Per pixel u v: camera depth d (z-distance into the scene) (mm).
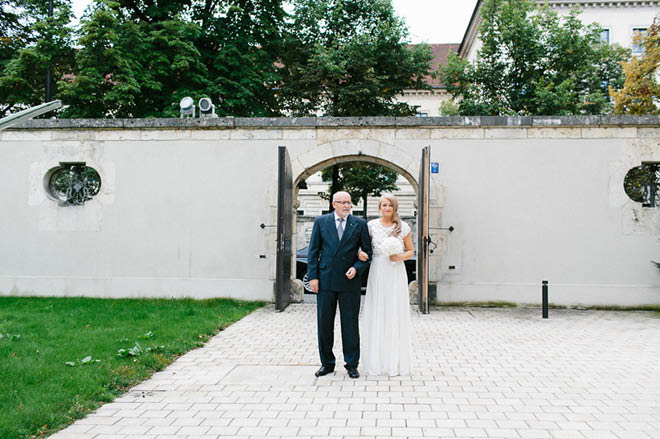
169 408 3854
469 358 5457
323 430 3408
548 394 4215
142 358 5105
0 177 9977
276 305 8547
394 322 4809
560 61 21656
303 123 9500
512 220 9227
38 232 9867
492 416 3684
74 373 4496
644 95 16328
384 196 4910
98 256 9766
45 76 16719
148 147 9797
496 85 22250
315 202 27297
